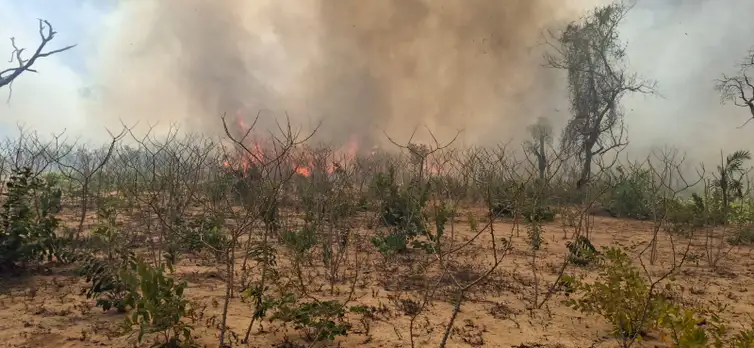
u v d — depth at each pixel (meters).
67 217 12.97
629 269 5.41
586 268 8.90
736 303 6.82
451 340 5.10
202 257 8.79
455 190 12.38
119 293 5.78
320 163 11.61
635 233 14.29
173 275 7.48
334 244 10.52
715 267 9.39
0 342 4.64
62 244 7.64
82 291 6.30
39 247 7.11
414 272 8.20
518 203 9.59
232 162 11.73
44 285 6.66
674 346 4.25
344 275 7.67
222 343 4.34
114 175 15.40
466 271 8.27
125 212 11.88
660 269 9.16
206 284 7.08
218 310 5.86
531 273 8.41
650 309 5.05
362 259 9.25
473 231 13.46
